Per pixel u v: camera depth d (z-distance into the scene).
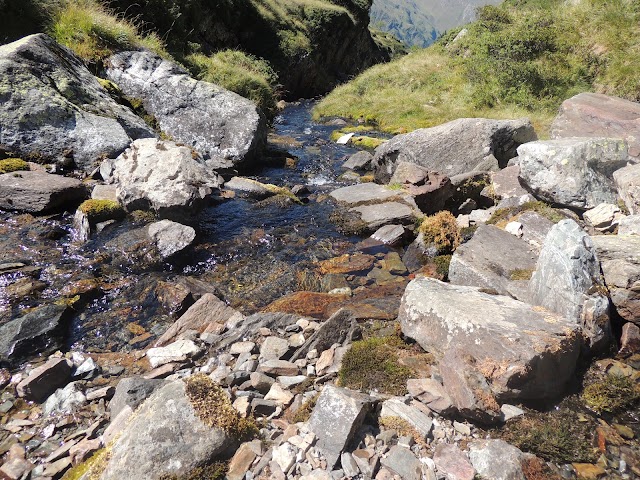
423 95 20.20
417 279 5.26
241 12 34.75
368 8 57.53
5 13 11.49
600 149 7.53
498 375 3.75
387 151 11.71
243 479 3.07
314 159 13.62
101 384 4.21
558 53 17.30
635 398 3.99
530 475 3.17
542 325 4.16
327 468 3.14
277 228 8.16
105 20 13.73
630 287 4.68
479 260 6.11
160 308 5.57
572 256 4.63
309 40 42.19
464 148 10.73
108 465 2.97
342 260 7.13
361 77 26.00
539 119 14.76
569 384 4.16
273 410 3.81
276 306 5.71
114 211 7.52
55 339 4.79
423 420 3.58
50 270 5.99
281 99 29.84
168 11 19.59
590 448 3.49
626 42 16.12
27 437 3.58
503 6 26.69
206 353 4.66
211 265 6.73
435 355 4.41
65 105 9.20
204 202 8.16
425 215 8.41
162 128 12.48
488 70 18.30
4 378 4.22
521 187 8.83
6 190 7.25
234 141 11.91
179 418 3.21
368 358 4.40
